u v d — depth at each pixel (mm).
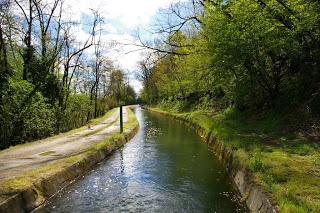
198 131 28703
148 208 10164
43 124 28594
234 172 12930
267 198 8062
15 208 9297
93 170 15547
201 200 10758
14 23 27609
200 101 48625
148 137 27969
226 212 9641
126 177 14062
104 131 29297
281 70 22141
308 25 15102
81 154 16625
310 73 18609
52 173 12391
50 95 34438
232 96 25203
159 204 10500
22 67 31281
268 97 22828
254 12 16422
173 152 19797
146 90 104000
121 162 17312
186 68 26938
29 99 26547
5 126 25453
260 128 19203
